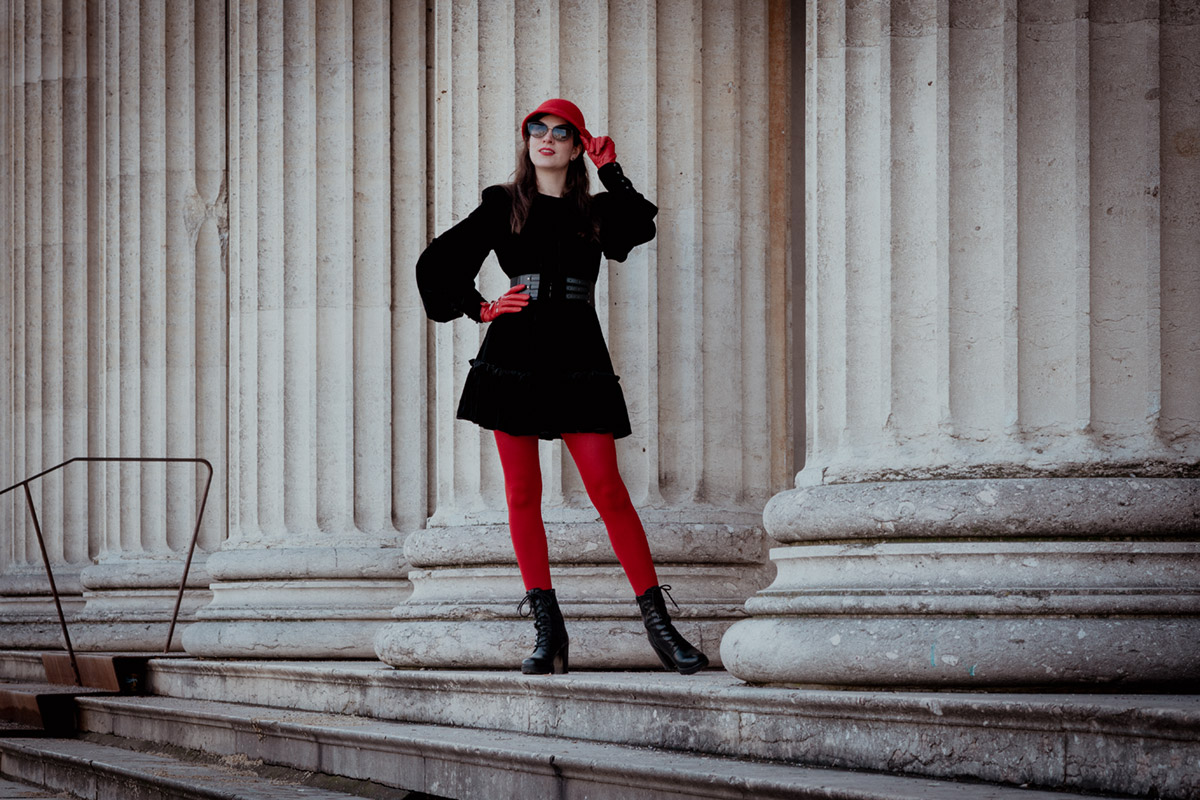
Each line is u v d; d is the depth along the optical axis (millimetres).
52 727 10984
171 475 13688
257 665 9609
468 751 6258
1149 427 5621
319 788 7367
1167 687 5238
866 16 6188
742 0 8305
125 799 8383
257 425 11078
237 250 11453
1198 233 5668
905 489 5777
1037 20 5816
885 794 4352
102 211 15219
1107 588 5387
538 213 6910
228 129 13922
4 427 16922
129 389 13930
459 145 8531
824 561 5957
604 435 6875
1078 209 5711
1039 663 5262
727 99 8219
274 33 11273
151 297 13906
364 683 8375
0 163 17047
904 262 6008
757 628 5918
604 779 5484
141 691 11156
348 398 10773
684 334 8039
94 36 15680
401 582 10578
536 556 7039
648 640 7379
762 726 5488
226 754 8727
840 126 6219
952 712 4793
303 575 10578
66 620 14031
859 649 5523
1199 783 4160
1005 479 5680
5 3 17156
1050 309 5754
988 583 5551
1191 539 5512
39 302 15695
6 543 16547
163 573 13453
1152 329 5633
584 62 8156
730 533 7887
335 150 10977
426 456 10789
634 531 6887
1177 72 5699
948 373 5855
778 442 8383
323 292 10898
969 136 5895
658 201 8070
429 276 6910
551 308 6863
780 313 8438
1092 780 4438
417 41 11078
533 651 7172
